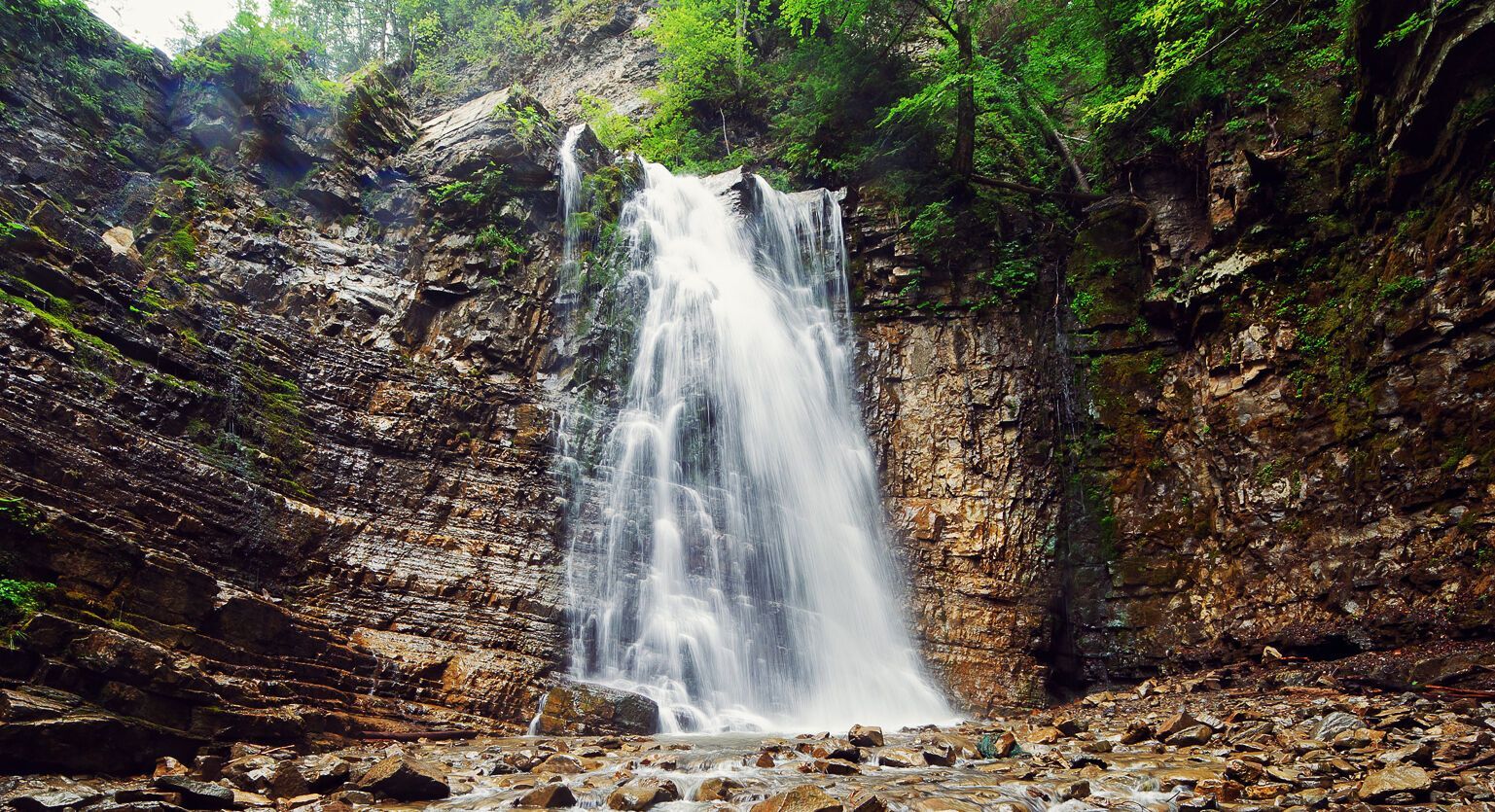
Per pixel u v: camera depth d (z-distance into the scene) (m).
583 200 16.77
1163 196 16.16
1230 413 13.94
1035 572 14.84
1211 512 13.98
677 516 14.20
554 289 15.73
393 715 9.59
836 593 14.99
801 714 13.03
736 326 16.69
